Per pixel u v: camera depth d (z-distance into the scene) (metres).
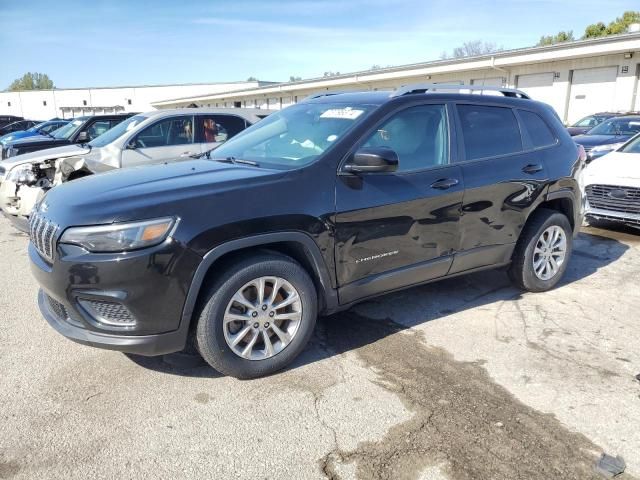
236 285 3.05
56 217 2.97
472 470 2.49
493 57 21.58
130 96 63.38
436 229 3.84
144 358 3.55
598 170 7.04
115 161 7.18
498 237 4.29
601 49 17.89
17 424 2.83
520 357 3.57
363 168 3.32
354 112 3.77
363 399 3.07
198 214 2.91
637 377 3.31
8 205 6.56
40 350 3.68
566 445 2.67
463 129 4.09
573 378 3.30
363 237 3.48
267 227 3.08
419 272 3.85
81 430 2.78
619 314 4.31
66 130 12.48
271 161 3.65
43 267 3.04
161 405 3.01
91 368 3.43
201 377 3.31
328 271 3.38
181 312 2.91
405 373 3.37
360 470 2.50
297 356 3.53
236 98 45.94
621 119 11.68
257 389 3.18
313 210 3.24
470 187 3.97
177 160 4.27
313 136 3.71
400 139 3.74
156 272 2.79
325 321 4.16
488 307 4.45
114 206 2.85
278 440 2.71
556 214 4.67
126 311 2.84
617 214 6.77
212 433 2.77
